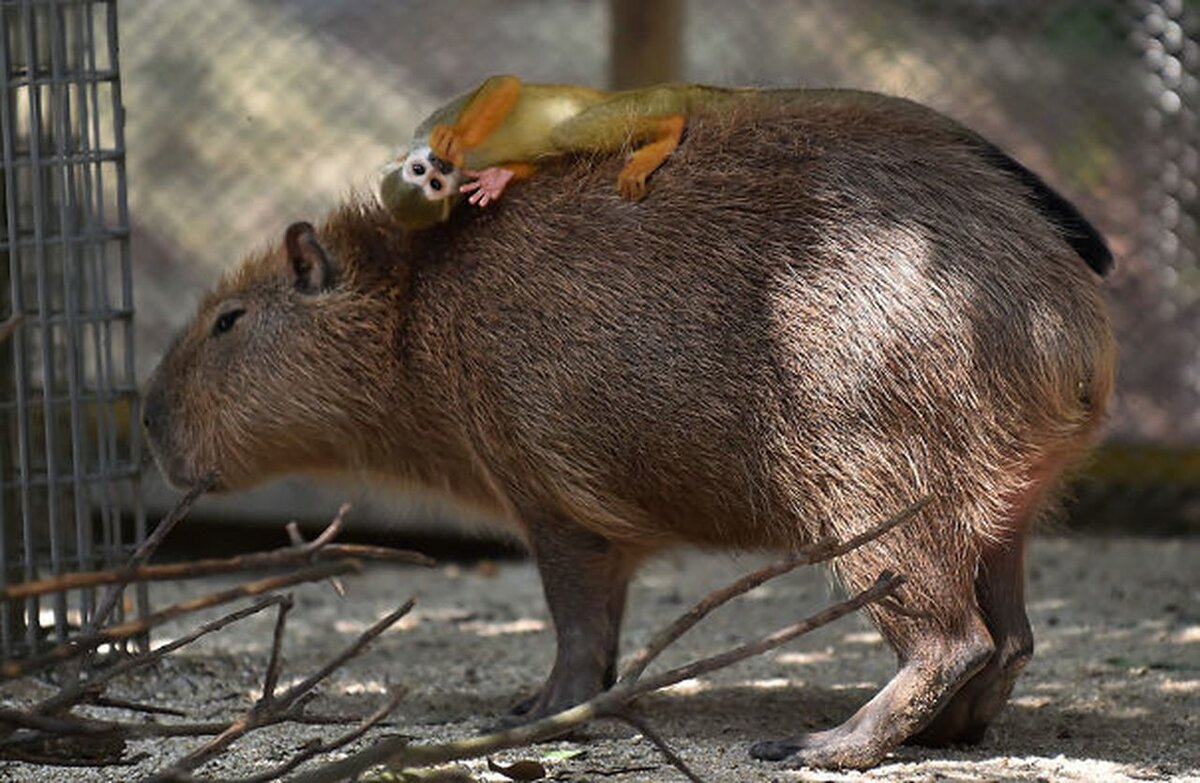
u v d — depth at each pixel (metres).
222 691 10.62
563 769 8.73
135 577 6.54
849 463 8.73
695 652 11.91
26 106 11.53
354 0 21.36
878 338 8.68
